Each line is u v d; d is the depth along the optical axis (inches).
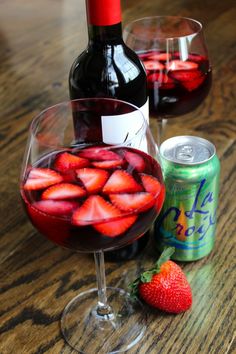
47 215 19.6
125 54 24.2
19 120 34.4
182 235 24.6
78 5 48.6
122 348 22.3
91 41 23.9
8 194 29.1
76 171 21.0
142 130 21.2
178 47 27.8
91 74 24.0
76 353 22.3
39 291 24.6
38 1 50.0
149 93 27.7
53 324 23.3
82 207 19.7
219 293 24.0
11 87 37.7
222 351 21.8
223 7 45.8
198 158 23.5
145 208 19.9
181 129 33.2
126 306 23.9
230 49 40.2
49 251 26.2
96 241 20.0
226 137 32.4
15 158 31.4
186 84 27.3
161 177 21.3
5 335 22.9
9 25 45.9
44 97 36.4
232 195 28.5
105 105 22.8
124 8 45.6
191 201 23.8
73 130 23.3
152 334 22.7
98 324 23.3
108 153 21.4
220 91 36.4
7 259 25.9
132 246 25.5
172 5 46.1
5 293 24.5
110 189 20.3
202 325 22.8
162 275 22.6
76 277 25.1
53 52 41.3
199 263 25.4
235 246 26.0
